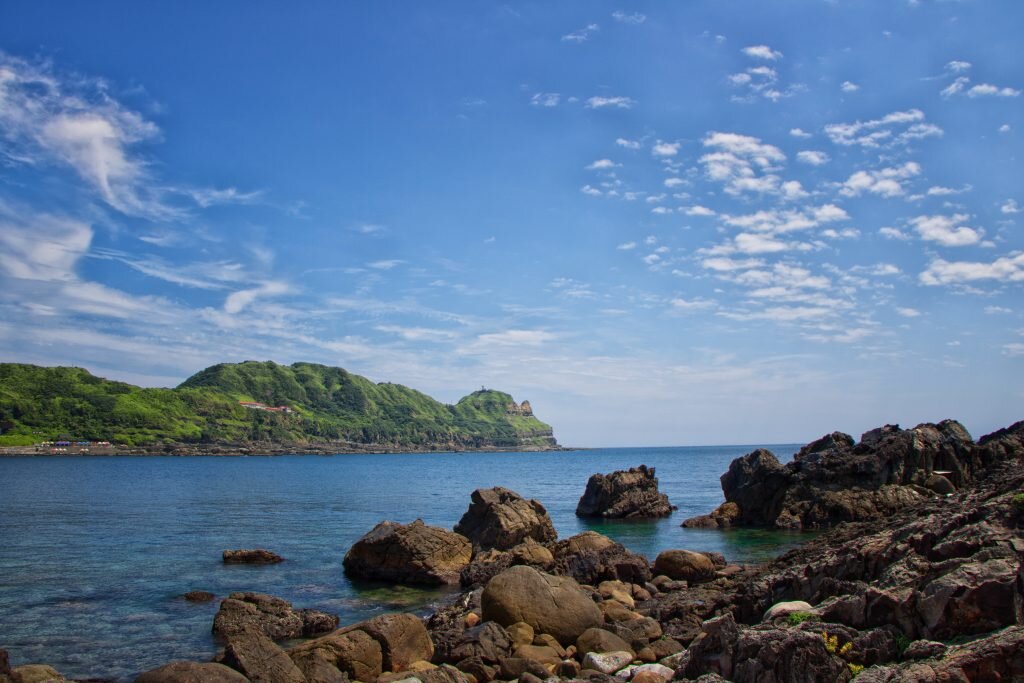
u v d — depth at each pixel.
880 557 17.02
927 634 12.49
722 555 38.03
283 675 16.03
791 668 11.78
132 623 26.19
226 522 61.22
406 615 19.84
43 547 45.56
